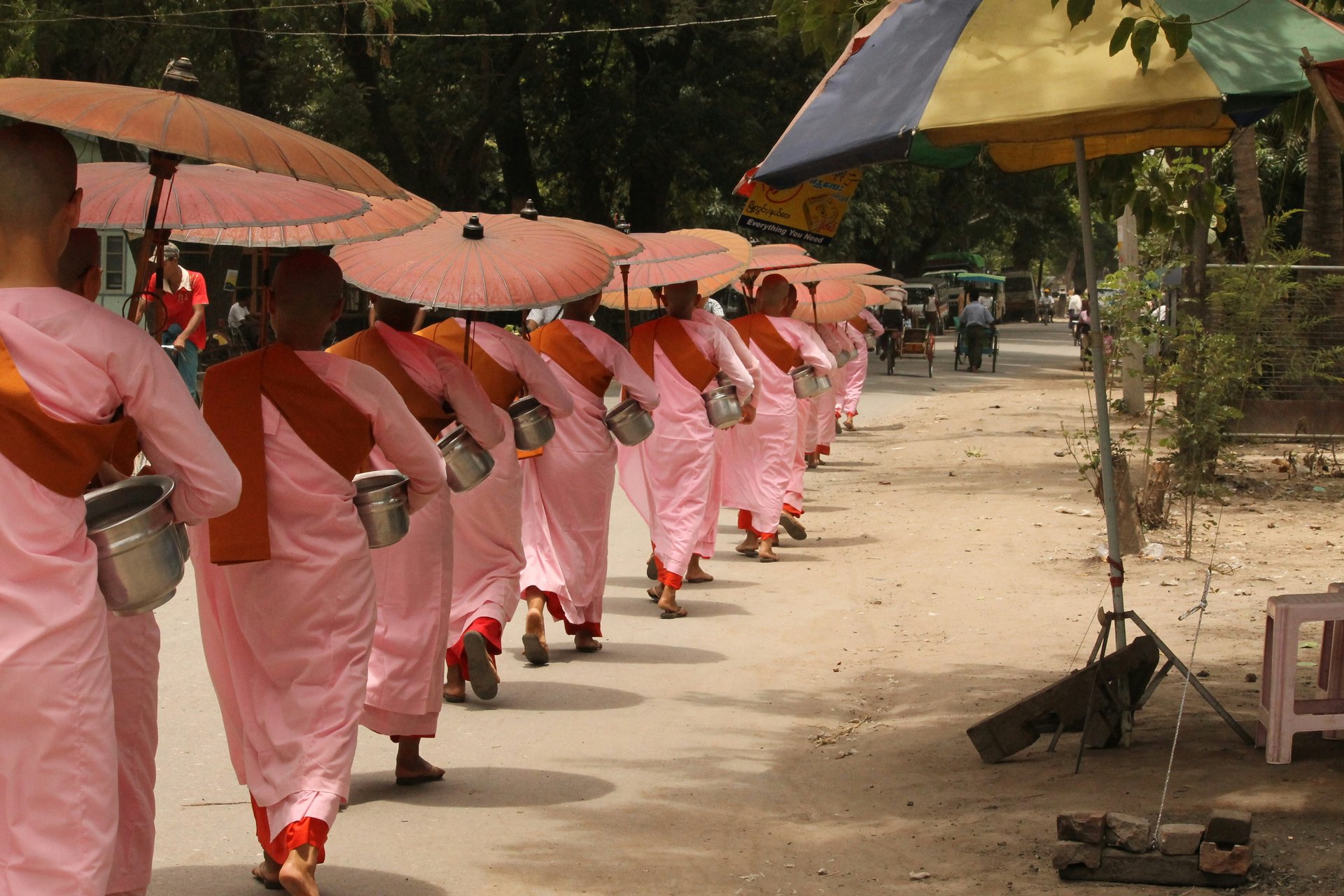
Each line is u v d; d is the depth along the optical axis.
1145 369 12.93
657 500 9.62
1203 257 15.11
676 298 9.64
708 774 6.29
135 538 3.42
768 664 8.30
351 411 4.66
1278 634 5.72
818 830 5.54
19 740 3.26
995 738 6.22
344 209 4.72
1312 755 5.90
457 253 6.34
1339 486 15.09
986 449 19.73
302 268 4.76
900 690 7.68
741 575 11.03
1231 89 5.10
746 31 32.84
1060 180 8.12
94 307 3.43
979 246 89.44
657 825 5.61
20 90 3.59
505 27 32.06
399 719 5.86
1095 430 13.99
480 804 5.85
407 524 4.88
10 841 3.26
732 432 11.58
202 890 4.86
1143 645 6.27
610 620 9.48
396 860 5.18
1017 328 80.38
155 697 3.97
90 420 3.36
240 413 4.59
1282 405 18.03
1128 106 5.10
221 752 6.43
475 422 5.94
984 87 5.25
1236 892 4.64
